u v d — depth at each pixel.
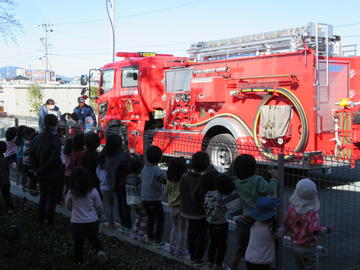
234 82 10.12
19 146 9.34
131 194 5.89
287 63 9.08
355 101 9.62
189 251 5.23
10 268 5.27
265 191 4.45
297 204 4.16
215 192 4.80
